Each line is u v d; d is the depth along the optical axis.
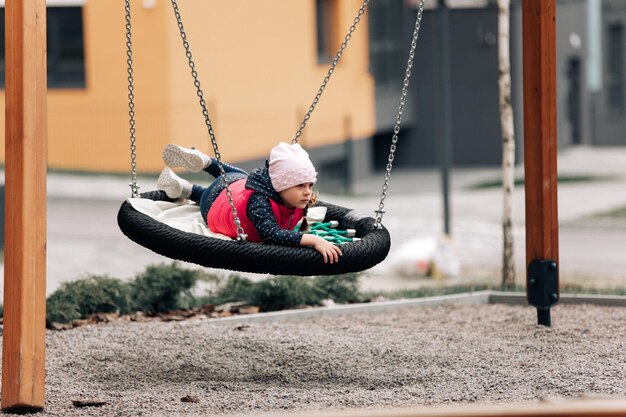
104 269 32.09
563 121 71.94
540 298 18.20
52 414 12.89
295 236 13.88
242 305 20.92
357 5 60.22
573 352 16.31
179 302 20.89
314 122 56.19
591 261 38.34
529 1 17.77
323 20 58.09
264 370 15.54
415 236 43.41
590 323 18.69
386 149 67.25
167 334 17.80
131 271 31.73
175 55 47.12
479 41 65.12
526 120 17.95
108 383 14.84
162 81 46.97
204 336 17.59
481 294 21.80
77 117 48.41
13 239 12.95
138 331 18.11
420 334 17.98
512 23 64.06
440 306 21.22
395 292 23.20
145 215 14.39
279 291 20.92
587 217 48.59
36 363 12.94
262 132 51.97
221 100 49.22
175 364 15.88
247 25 50.81
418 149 66.94
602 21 76.69
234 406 13.27
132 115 15.51
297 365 15.78
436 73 38.25
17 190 12.96
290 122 54.03
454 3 64.19
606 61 77.12
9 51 13.09
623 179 60.88
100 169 48.38
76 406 13.27
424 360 15.97
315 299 21.09
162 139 47.31
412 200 53.72
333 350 16.67
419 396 13.66
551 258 18.22
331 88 57.72
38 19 13.13
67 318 18.94
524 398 13.45
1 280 28.23
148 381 14.96
